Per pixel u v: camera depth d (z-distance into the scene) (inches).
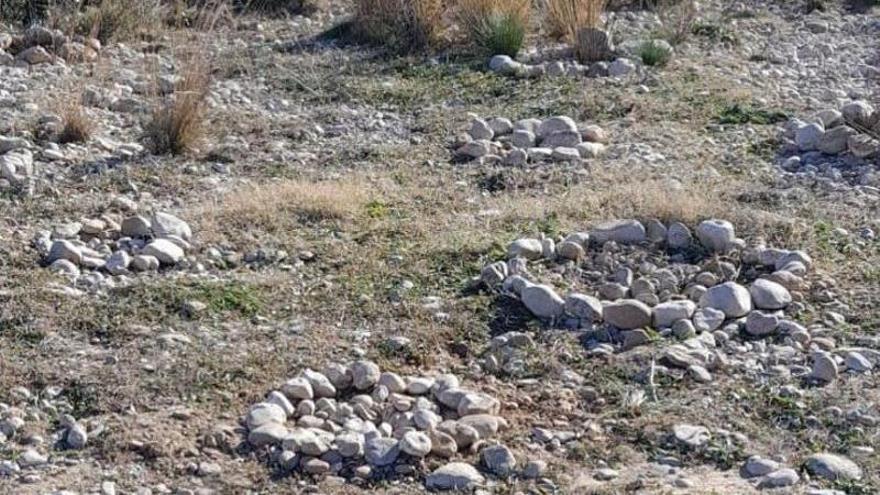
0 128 726.5
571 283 552.1
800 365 492.4
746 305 527.2
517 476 428.8
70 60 862.5
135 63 868.0
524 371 490.6
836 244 589.6
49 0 932.0
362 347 504.1
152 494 419.8
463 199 650.2
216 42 914.7
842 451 441.1
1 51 866.1
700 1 1009.5
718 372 489.1
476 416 455.5
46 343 500.4
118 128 748.6
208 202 644.7
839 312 530.0
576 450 442.6
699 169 687.1
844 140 709.3
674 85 827.4
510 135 744.3
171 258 572.7
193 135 716.0
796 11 1003.3
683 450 441.7
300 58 880.3
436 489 422.9
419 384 477.4
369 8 921.5
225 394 471.8
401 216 626.2
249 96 809.5
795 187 663.1
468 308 530.9
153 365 486.0
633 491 417.1
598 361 495.8
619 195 626.2
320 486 424.5
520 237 590.6
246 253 584.7
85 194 653.9
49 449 441.7
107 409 461.4
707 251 574.6
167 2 967.0
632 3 998.4
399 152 722.2
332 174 690.2
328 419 460.4
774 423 457.4
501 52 876.0
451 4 911.7
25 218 618.2
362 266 568.1
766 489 416.8
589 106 784.3
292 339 509.0
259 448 441.4
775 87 837.8
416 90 819.4
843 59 906.1
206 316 524.1
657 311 520.1
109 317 519.8
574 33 887.1
